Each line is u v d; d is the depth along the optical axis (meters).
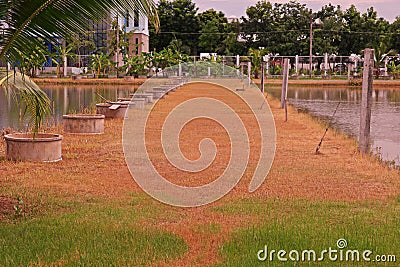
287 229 5.42
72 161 8.95
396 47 59.44
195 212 6.14
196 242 5.09
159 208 6.27
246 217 5.92
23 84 6.71
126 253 4.74
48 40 5.54
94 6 5.16
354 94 33.50
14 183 7.31
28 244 4.91
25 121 15.80
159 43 63.53
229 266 4.48
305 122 15.62
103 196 6.75
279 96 29.72
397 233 5.36
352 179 7.89
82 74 45.34
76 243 4.95
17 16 5.28
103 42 48.09
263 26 61.53
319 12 61.38
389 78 50.84
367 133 10.28
